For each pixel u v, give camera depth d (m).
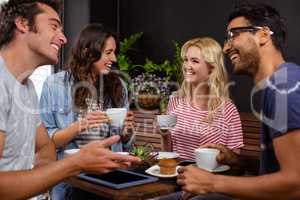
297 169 1.10
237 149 2.39
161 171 1.74
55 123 2.19
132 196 1.45
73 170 1.05
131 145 2.23
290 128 1.12
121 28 4.59
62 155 2.06
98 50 2.23
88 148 1.07
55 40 1.21
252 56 1.33
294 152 1.11
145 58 4.36
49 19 1.19
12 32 1.17
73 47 2.29
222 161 1.75
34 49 1.18
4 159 1.20
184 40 4.01
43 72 4.25
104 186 1.56
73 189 2.04
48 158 1.45
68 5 4.51
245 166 1.78
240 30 1.33
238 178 1.19
